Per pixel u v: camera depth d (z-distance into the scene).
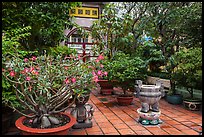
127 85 4.97
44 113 2.68
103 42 6.56
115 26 6.25
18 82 2.45
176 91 5.67
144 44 6.75
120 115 4.09
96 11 8.37
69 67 2.79
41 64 2.73
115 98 5.80
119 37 6.53
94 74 2.70
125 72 4.78
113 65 4.93
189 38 5.05
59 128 2.35
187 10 4.82
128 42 6.79
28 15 3.90
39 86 2.45
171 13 5.43
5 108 3.18
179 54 4.65
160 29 6.34
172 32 6.16
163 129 3.28
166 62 6.36
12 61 2.52
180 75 4.71
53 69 2.64
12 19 3.83
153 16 6.32
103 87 6.32
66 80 2.60
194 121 3.70
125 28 6.40
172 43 5.91
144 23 6.52
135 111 4.41
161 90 3.63
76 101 3.29
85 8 8.25
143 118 3.53
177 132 3.14
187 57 4.45
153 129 3.28
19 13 3.87
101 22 6.51
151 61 6.48
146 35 7.02
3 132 3.08
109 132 3.14
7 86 2.83
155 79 6.37
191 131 3.19
